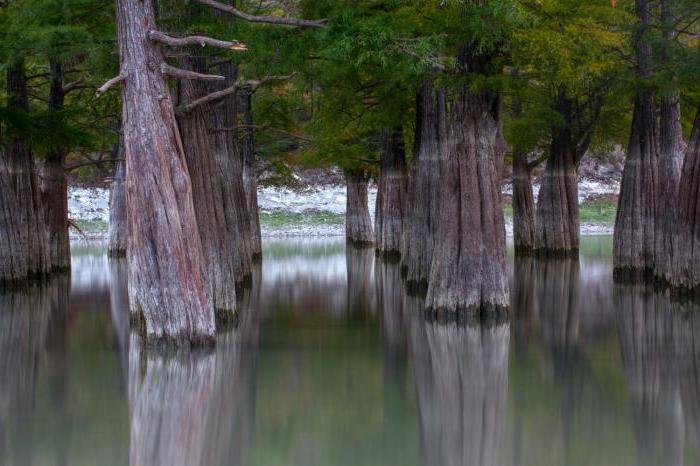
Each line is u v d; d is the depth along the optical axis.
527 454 12.57
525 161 42.44
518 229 42.34
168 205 18.30
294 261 42.16
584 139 41.12
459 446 12.95
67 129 29.39
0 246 28.59
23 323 23.14
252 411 14.80
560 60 22.06
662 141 29.48
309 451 12.70
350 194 51.72
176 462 12.16
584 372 17.52
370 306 26.48
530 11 22.11
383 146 44.16
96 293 29.17
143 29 18.20
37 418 14.24
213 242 22.22
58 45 23.05
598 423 14.09
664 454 12.50
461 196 22.53
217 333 21.56
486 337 21.08
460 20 20.62
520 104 41.72
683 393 15.91
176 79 21.95
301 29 21.41
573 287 30.70
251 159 41.12
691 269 25.67
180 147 18.64
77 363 18.16
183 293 18.47
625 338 20.94
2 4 26.61
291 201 69.12
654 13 30.14
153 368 17.67
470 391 16.11
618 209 32.16
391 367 17.98
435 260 23.03
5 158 28.95
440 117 28.45
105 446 12.81
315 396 15.74
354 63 21.17
